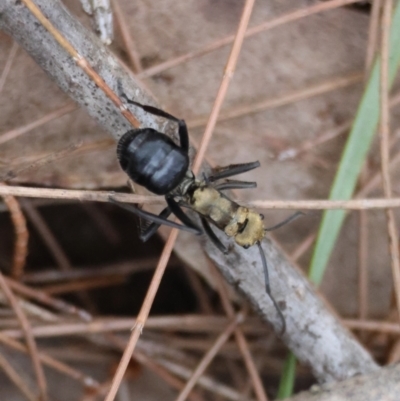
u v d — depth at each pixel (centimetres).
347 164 14
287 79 14
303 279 14
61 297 15
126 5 14
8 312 14
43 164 13
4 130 14
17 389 15
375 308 14
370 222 14
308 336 14
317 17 14
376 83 14
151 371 15
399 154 14
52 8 13
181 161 13
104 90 13
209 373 15
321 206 13
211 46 14
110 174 14
